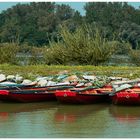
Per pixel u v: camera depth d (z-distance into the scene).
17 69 36.72
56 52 41.00
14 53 42.06
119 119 22.81
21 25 111.06
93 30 42.44
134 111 24.66
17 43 42.88
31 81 30.31
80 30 41.25
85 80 30.70
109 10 107.38
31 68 37.25
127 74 34.19
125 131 20.44
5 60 41.59
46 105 26.14
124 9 108.50
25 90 26.41
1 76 32.31
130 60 43.28
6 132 20.19
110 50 41.09
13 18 113.06
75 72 35.22
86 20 104.12
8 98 26.09
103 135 19.80
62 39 41.41
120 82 28.94
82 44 40.66
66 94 25.38
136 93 25.11
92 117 23.28
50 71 35.66
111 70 36.75
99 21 105.06
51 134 19.91
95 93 26.52
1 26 112.56
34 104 26.38
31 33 106.25
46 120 22.52
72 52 40.56
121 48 43.94
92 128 21.00
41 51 43.28
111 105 26.27
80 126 21.34
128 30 95.75
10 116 23.33
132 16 105.50
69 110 24.88
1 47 42.06
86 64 41.00
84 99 25.83
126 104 25.73
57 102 26.84
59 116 23.42
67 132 20.25
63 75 32.91
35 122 22.06
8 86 26.84
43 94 26.59
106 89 27.45
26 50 44.09
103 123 21.98
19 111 24.52
